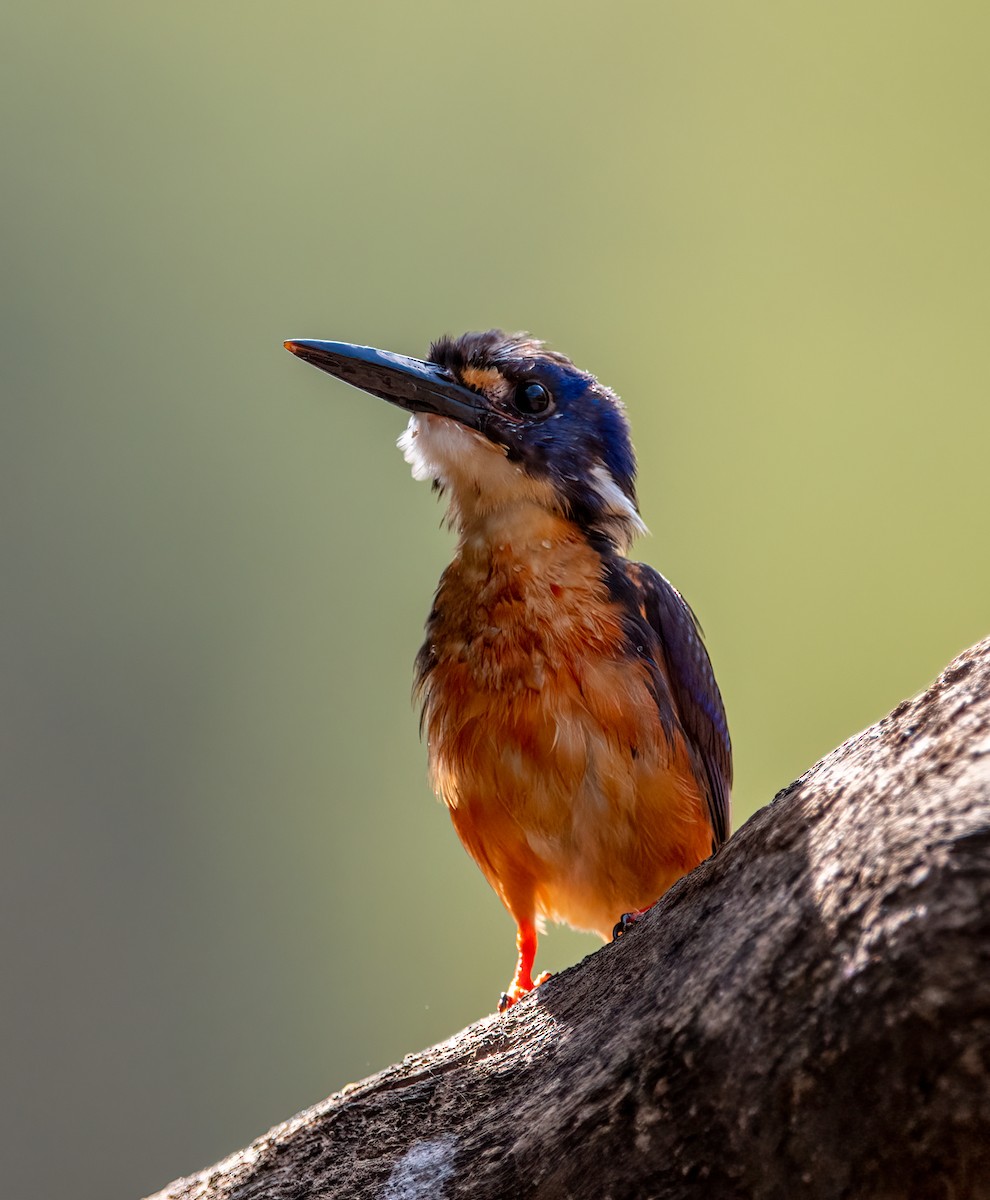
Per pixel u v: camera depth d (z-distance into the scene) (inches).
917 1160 108.7
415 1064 134.0
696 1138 122.9
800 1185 114.9
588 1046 133.2
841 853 122.1
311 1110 134.1
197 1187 133.9
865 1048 110.6
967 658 130.6
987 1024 105.3
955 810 113.3
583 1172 130.8
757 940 124.7
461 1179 133.1
